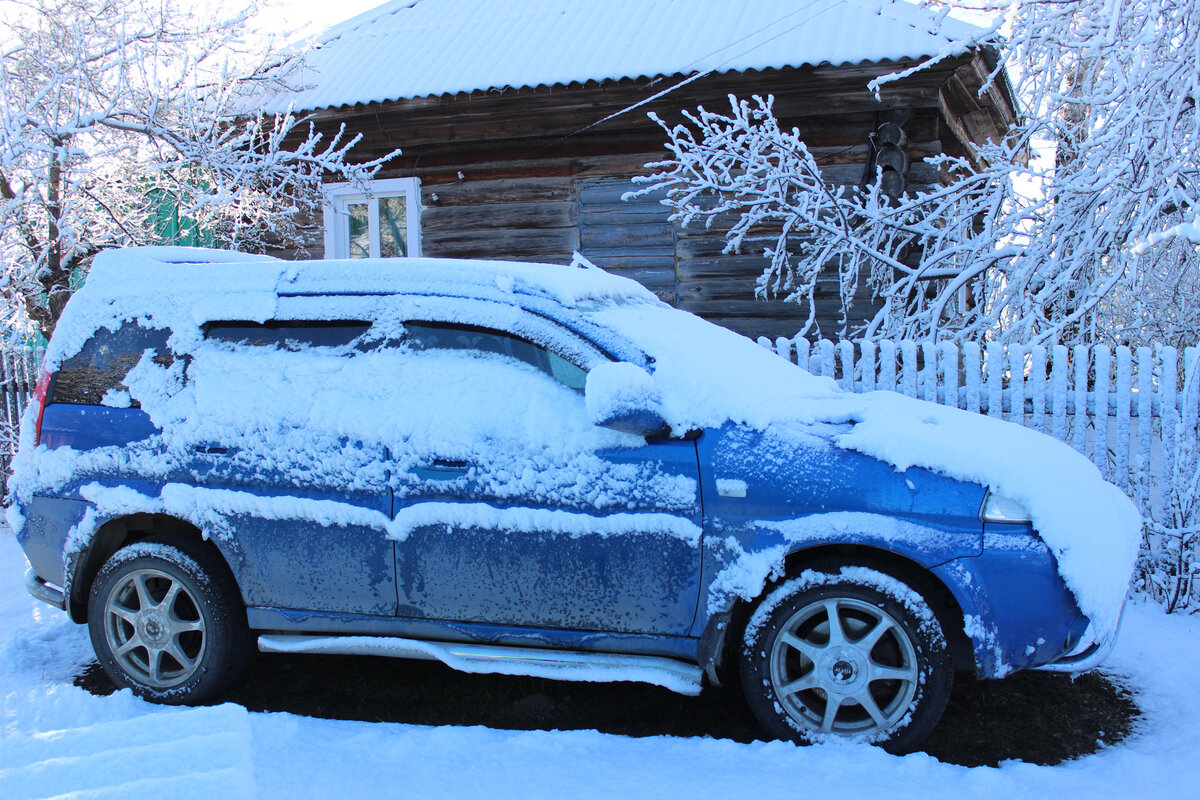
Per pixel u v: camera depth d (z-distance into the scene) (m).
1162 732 3.51
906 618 3.21
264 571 3.64
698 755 3.20
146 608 3.74
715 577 3.32
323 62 10.37
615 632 3.43
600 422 3.19
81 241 7.70
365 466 3.54
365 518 3.53
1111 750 3.37
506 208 9.75
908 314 7.64
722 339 4.18
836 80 8.20
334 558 3.57
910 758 3.14
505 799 2.88
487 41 10.05
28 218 7.16
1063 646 3.22
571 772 3.06
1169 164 5.80
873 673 3.24
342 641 3.62
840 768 3.08
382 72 9.71
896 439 3.34
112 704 3.64
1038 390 5.36
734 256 9.21
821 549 3.39
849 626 3.34
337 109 9.12
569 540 3.40
